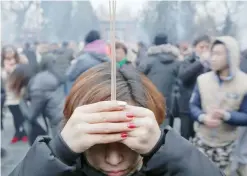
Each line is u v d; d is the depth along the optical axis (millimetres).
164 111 859
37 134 4277
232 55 2797
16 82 4500
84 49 3703
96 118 708
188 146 801
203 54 3574
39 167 771
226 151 2910
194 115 2971
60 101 3973
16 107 4816
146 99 811
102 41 3615
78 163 793
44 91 4004
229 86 2832
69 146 729
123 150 771
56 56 4348
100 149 771
